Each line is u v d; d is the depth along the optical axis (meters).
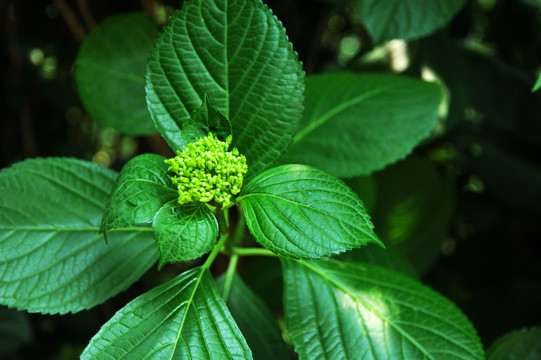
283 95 0.47
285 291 0.49
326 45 0.93
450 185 0.70
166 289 0.46
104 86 0.58
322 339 0.48
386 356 0.48
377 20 0.58
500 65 0.79
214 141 0.45
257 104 0.47
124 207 0.44
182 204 0.44
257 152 0.48
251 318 0.51
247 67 0.47
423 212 0.68
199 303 0.46
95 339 0.44
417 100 0.55
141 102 0.59
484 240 0.92
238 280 0.52
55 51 0.87
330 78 0.56
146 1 0.68
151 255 0.50
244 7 0.46
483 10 0.93
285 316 0.49
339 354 0.48
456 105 0.68
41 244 0.49
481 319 0.84
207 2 0.46
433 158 0.95
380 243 0.43
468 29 0.93
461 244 0.93
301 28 0.86
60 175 0.50
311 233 0.43
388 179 0.67
